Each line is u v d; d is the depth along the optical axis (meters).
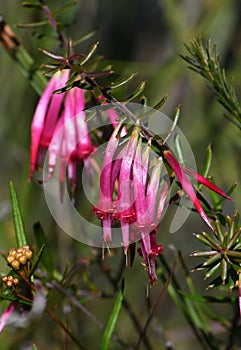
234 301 0.33
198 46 0.33
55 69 0.30
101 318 0.42
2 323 0.32
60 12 0.35
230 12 0.50
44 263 0.34
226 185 0.48
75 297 0.35
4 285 0.32
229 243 0.30
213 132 0.49
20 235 0.32
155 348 0.46
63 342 0.39
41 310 0.32
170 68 0.47
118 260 0.43
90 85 0.30
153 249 0.30
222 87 0.33
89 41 0.50
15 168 0.47
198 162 0.49
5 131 0.46
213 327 0.38
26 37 0.40
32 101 0.45
